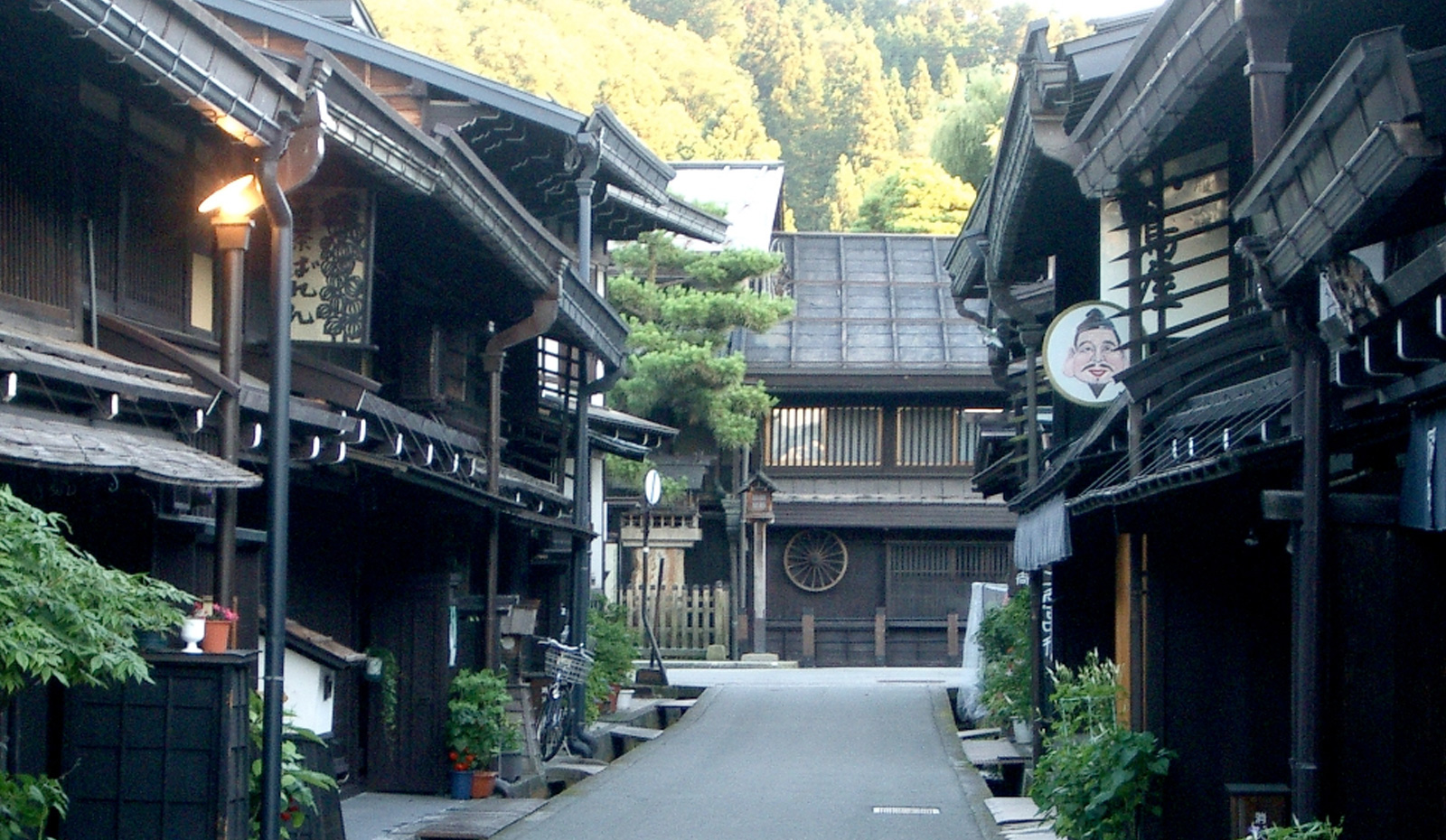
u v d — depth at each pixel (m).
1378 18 9.00
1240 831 9.31
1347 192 5.71
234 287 9.12
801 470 36.59
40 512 5.79
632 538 34.03
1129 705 11.03
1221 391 10.45
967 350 36.84
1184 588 10.21
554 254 14.94
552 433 21.50
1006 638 20.34
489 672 14.52
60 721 7.69
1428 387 6.46
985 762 17.56
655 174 20.67
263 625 10.66
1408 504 6.82
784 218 51.53
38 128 8.36
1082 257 15.76
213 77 8.09
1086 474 12.62
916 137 69.44
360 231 11.19
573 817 13.08
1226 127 11.52
